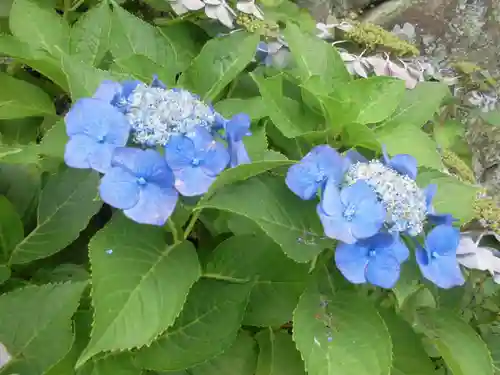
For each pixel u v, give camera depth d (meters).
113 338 0.32
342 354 0.36
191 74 0.48
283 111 0.48
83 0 0.58
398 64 0.62
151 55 0.52
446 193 0.44
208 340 0.39
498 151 0.79
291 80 0.51
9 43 0.45
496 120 0.77
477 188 0.44
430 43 0.83
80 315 0.38
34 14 0.49
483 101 0.77
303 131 0.48
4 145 0.42
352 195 0.34
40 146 0.40
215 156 0.33
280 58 0.58
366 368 0.36
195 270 0.36
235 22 0.59
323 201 0.33
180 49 0.59
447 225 0.36
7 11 0.56
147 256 0.35
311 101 0.47
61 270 0.42
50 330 0.33
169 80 0.47
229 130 0.35
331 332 0.37
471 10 0.84
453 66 0.77
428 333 0.42
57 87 0.55
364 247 0.34
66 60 0.41
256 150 0.44
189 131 0.33
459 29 0.84
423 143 0.50
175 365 0.38
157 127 0.32
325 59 0.52
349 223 0.33
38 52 0.47
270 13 0.64
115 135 0.32
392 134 0.50
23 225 0.43
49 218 0.41
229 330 0.39
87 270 0.42
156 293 0.34
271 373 0.42
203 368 0.42
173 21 0.60
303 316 0.38
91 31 0.50
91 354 0.31
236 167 0.33
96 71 0.41
